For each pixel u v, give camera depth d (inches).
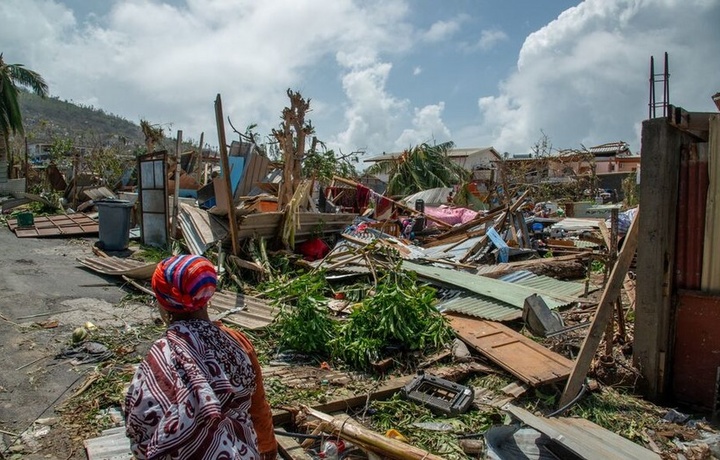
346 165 940.0
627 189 948.6
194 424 66.6
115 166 959.0
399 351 218.7
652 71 185.2
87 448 143.9
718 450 152.6
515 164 1179.3
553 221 626.5
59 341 226.5
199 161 674.2
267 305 282.2
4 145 1006.4
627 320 254.1
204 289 76.0
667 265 187.0
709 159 178.2
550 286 336.2
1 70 934.4
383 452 136.9
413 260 383.6
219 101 327.3
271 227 387.5
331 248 420.8
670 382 193.6
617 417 172.7
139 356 214.1
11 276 329.1
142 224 465.7
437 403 174.1
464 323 251.4
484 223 505.0
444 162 1216.2
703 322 185.2
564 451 145.9
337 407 175.2
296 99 421.1
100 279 333.7
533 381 186.4
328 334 224.8
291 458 142.5
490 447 144.4
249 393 77.6
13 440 150.2
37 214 637.9
